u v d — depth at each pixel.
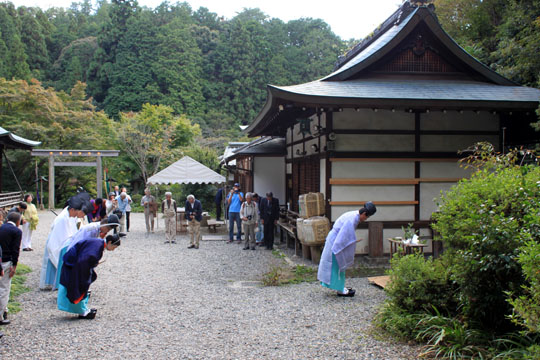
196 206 11.38
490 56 13.46
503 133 9.50
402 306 5.04
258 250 11.03
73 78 49.97
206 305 6.06
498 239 3.93
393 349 4.27
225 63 52.53
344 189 9.05
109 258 10.00
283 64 56.47
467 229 4.23
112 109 45.69
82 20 70.62
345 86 8.73
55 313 5.71
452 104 7.99
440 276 4.94
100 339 4.69
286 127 13.84
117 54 49.06
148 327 5.10
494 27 16.45
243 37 54.16
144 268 8.85
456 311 4.80
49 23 61.53
